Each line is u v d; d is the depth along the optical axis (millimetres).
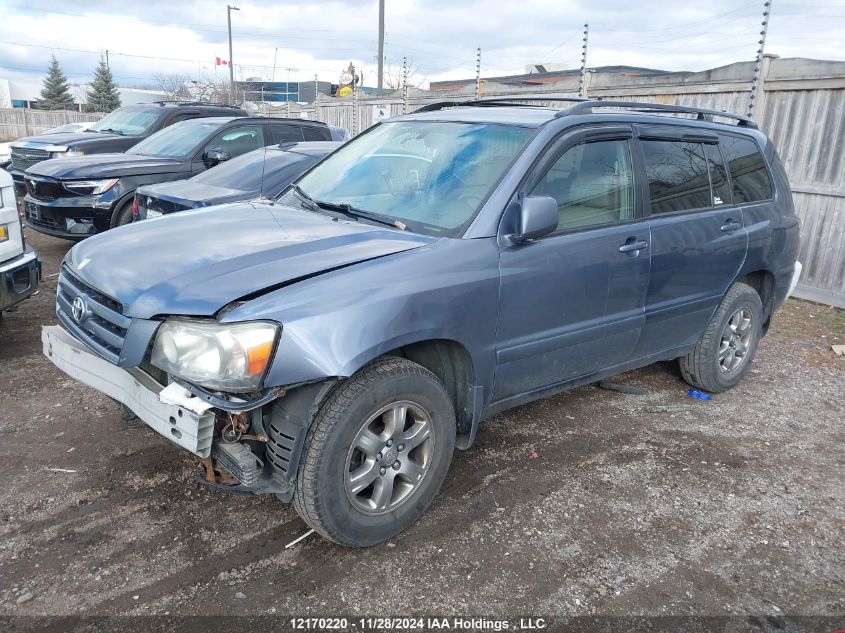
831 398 5137
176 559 2926
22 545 2963
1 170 4742
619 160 3928
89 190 7734
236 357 2525
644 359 4371
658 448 4164
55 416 4164
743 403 4965
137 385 2799
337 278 2791
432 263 3021
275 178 6566
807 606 2820
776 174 5211
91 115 31328
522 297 3336
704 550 3162
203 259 2934
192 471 3607
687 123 4465
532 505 3465
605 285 3740
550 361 3633
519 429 4328
